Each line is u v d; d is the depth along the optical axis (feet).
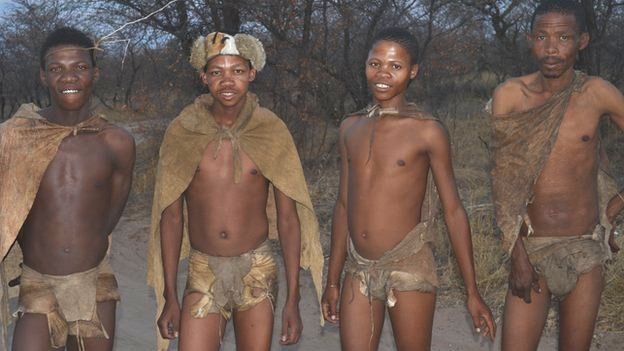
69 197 11.94
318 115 35.58
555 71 12.29
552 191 12.67
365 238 12.03
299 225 12.85
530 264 12.73
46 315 11.86
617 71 37.88
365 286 11.96
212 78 12.09
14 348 11.76
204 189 12.36
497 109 12.92
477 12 39.93
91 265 12.13
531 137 12.53
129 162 12.51
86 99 12.02
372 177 11.97
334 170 33.45
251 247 12.46
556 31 12.18
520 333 12.86
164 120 36.70
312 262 13.21
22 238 12.12
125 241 26.20
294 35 34.09
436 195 12.17
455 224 11.94
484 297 19.13
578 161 12.57
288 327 12.54
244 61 12.13
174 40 36.11
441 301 19.25
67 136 12.00
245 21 34.14
